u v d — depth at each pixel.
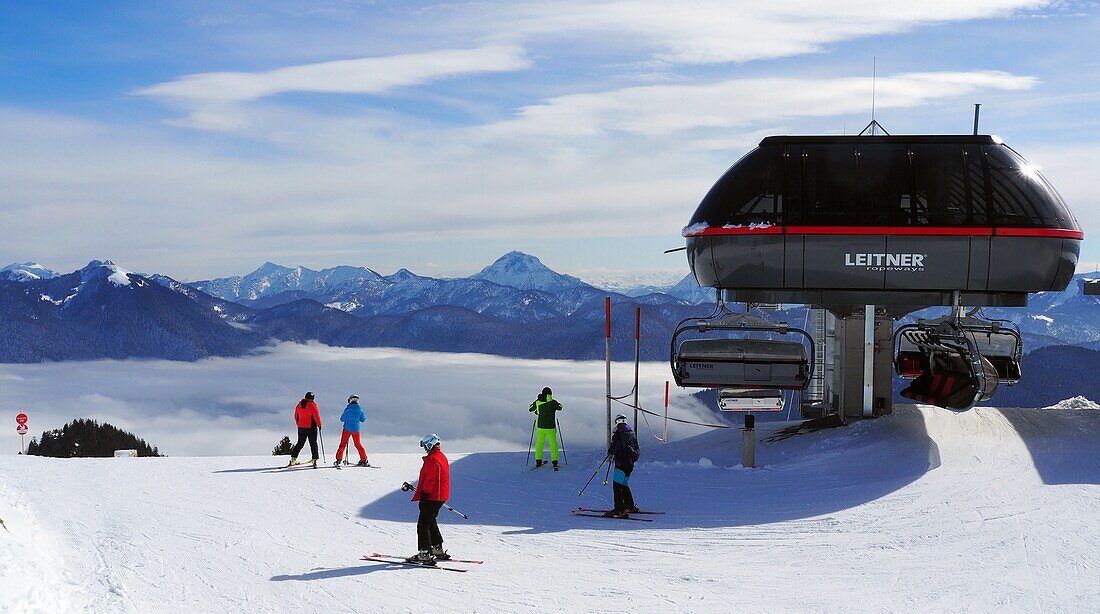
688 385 20.92
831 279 19.44
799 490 17.27
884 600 10.68
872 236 19.17
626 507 15.53
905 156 19.67
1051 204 19.36
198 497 16.33
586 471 20.09
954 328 19.97
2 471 18.30
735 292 20.34
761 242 19.52
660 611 10.29
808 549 13.16
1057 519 14.02
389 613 10.05
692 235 20.31
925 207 19.20
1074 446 18.94
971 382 20.52
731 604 10.57
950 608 10.34
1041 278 19.22
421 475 12.34
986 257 19.05
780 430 23.27
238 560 12.09
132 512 14.79
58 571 10.83
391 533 14.04
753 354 20.55
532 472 20.14
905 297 19.67
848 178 19.55
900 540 13.41
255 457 21.91
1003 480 16.64
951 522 14.21
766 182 19.73
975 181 19.31
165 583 10.87
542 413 20.56
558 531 14.52
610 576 11.80
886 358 22.28
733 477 18.73
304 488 17.47
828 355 24.23
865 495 16.39
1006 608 10.30
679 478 18.75
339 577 11.43
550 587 11.23
